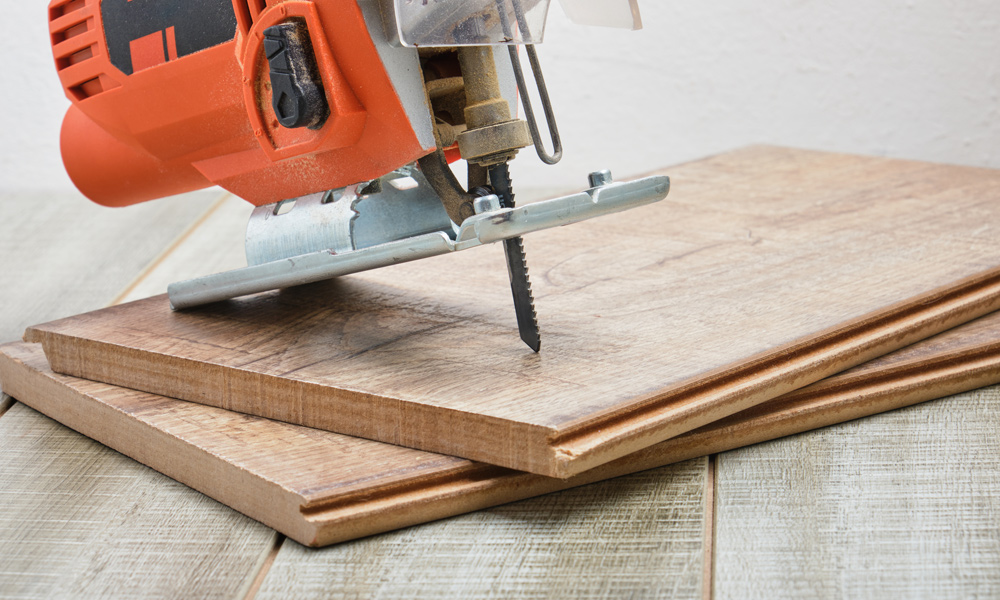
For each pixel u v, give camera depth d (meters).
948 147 2.21
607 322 0.94
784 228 1.25
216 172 1.04
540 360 0.85
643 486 0.79
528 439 0.71
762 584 0.66
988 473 0.78
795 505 0.75
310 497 0.71
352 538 0.73
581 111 2.35
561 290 1.06
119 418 0.90
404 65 0.83
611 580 0.67
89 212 1.89
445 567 0.69
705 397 0.78
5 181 2.40
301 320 1.02
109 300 1.39
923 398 0.91
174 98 1.00
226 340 0.96
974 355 0.93
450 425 0.76
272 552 0.74
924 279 1.01
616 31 2.27
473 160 0.84
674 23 2.25
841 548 0.69
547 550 0.71
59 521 0.80
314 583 0.68
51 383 1.01
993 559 0.67
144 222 1.81
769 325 0.90
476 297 1.05
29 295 1.43
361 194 0.96
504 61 0.92
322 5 0.81
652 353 0.85
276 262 0.95
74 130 1.15
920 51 2.16
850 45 2.19
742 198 1.43
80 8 1.04
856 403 0.87
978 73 2.14
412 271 1.17
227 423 0.86
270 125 0.90
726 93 2.28
